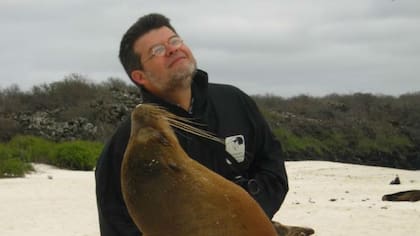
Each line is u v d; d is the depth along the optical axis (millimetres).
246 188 3857
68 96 43344
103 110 40000
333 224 12023
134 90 44312
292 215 13211
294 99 58719
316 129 47750
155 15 3701
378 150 48219
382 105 57531
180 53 3611
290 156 43094
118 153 3758
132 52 3672
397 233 11070
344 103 57344
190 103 3816
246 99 4125
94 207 15250
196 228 2668
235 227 2680
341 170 28328
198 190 2699
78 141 32750
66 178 22766
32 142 31391
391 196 15906
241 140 3949
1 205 15383
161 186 2693
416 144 50906
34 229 12242
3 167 23906
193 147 3746
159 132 2756
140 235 3656
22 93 44312
